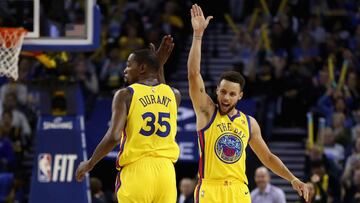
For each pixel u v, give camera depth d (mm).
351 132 32000
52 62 24875
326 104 33719
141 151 15281
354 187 28047
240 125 15789
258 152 16109
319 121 33375
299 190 15977
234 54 37344
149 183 15195
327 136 31703
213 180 15680
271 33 37094
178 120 31703
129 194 15172
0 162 30656
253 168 31016
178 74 36906
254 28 38438
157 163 15328
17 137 32000
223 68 37375
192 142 31391
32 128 33094
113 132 15031
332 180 27672
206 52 35156
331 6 40656
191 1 39562
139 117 15328
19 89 32719
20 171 31547
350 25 39625
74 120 24859
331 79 34844
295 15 38844
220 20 39875
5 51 22625
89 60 34656
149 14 39312
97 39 23547
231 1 40062
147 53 15734
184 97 35312
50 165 24750
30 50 23422
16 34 22672
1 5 25594
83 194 24672
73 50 23531
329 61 34969
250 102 32344
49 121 24875
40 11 24266
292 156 33781
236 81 15594
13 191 30391
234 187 15695
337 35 38094
